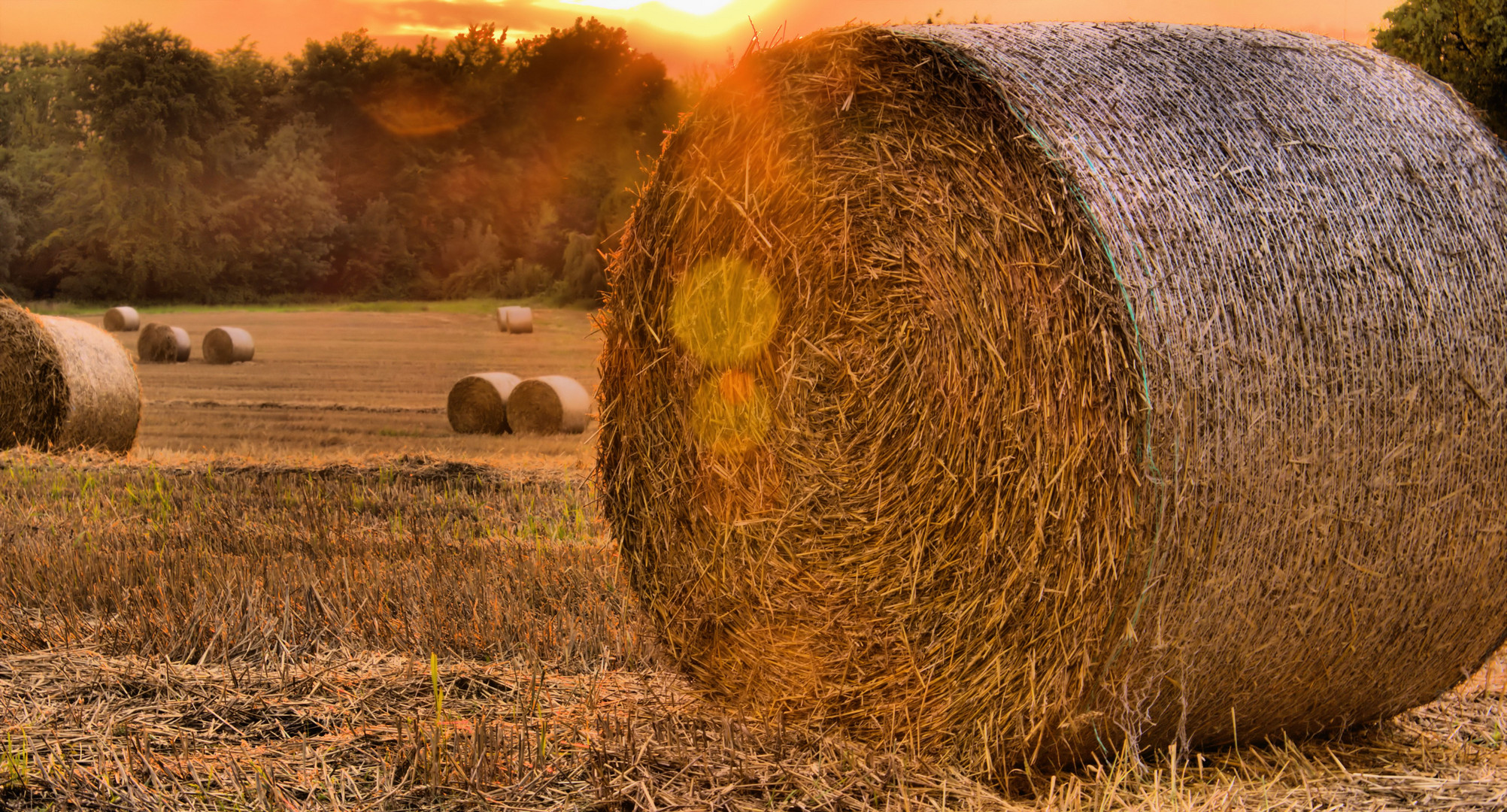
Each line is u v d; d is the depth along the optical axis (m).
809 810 3.57
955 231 4.00
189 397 24.09
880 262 4.29
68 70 76.88
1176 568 3.55
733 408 4.87
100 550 7.16
